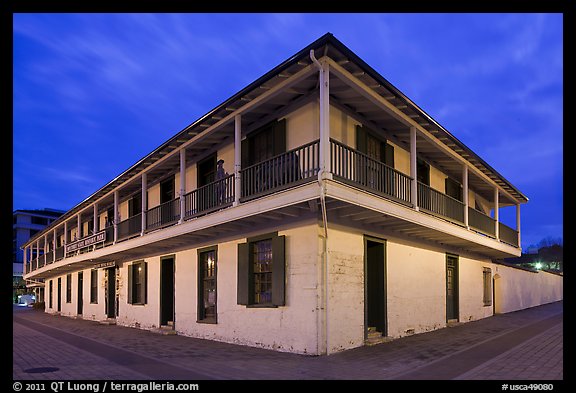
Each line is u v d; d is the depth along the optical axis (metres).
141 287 17.38
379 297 12.23
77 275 25.62
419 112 11.34
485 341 11.77
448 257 16.28
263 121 12.15
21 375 8.13
